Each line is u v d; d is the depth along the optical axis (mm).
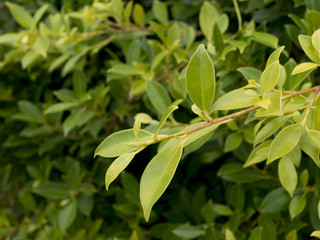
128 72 777
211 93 531
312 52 551
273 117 589
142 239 936
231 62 730
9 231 1126
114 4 896
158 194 505
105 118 999
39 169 1239
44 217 1108
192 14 932
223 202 958
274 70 522
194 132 533
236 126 709
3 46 1200
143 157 1012
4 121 1332
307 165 722
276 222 772
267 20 792
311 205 685
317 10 700
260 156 619
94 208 1096
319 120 539
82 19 954
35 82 1251
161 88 699
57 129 1125
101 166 1082
